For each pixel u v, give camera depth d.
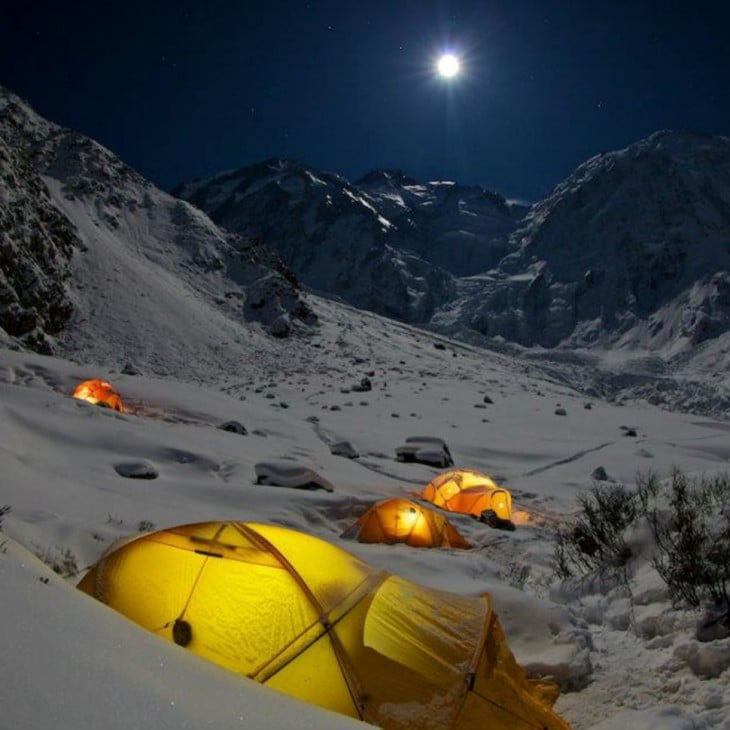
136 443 13.39
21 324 34.62
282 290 55.00
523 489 16.33
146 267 51.44
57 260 42.31
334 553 5.15
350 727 2.86
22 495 7.88
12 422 12.70
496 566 8.29
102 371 23.92
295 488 12.39
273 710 2.74
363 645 4.43
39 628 2.43
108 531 7.04
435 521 10.30
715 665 4.97
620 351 126.50
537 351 123.69
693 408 71.06
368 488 14.53
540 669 5.35
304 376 39.91
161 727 2.22
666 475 17.66
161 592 4.76
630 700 4.92
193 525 5.14
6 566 2.78
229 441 16.16
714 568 5.98
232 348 44.31
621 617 6.30
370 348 51.19
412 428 24.61
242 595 4.65
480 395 35.19
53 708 2.06
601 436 24.47
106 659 2.47
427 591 5.24
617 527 8.05
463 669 4.48
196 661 2.94
